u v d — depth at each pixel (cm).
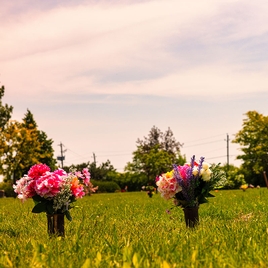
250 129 7631
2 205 2188
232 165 8800
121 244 564
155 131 9000
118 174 8512
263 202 1480
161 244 546
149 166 8350
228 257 469
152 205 1591
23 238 685
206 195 796
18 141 5672
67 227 829
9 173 5688
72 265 437
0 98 5572
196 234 645
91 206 1641
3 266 448
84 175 729
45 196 686
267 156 7600
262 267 426
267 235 623
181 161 8900
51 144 7781
